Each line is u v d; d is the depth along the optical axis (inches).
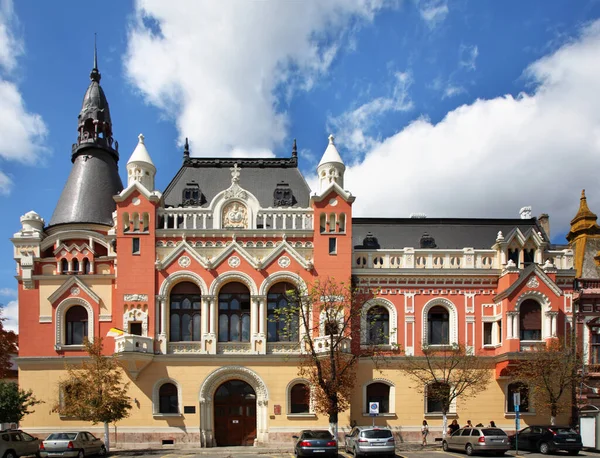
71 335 1777.8
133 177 1841.8
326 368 1573.6
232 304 1772.9
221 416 1716.3
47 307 1774.1
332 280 1744.6
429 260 1823.3
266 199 1924.2
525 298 1729.8
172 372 1691.7
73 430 1684.3
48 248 1843.0
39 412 1705.2
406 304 1788.9
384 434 1321.4
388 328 1788.9
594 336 1801.2
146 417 1664.6
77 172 2020.2
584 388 1752.0
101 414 1489.9
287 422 1680.6
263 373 1702.8
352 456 1371.8
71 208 1934.1
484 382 1658.5
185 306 1765.5
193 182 1920.5
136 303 1723.7
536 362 1612.9
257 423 1695.4
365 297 1768.0
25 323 1764.3
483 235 1950.1
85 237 1840.6
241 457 1406.3
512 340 1690.5
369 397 1739.7
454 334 1784.0
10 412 1550.2
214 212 1803.6
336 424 1481.3
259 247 1790.1
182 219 1814.7
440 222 1979.6
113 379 1582.2
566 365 1604.3
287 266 1764.3
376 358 1732.3
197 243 1782.7
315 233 1780.3
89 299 1774.1
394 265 1817.2
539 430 1475.1
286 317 1750.7
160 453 1518.2
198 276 1744.6
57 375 1723.7
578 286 1838.1
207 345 1712.6
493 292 1809.8
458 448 1438.2
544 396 1641.2
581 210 2110.0
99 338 1612.9
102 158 2062.0
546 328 1716.3
